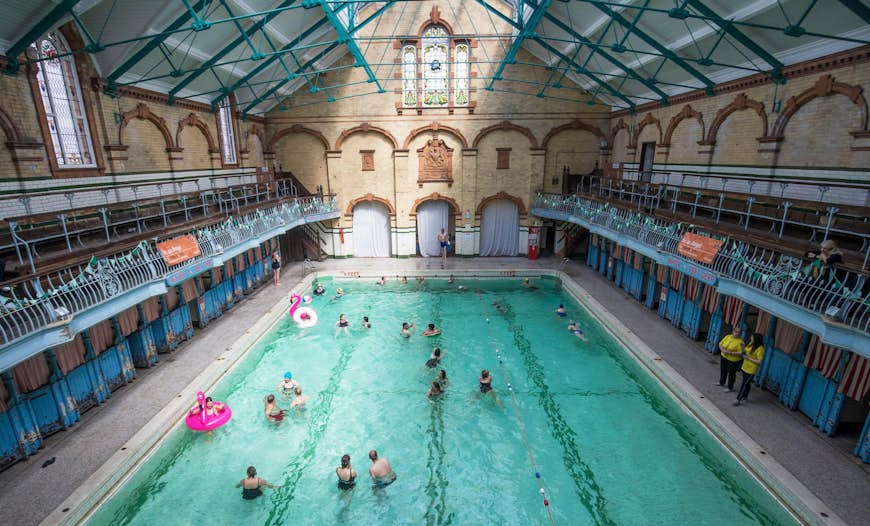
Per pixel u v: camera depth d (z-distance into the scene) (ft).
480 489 28.37
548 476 29.30
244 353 44.27
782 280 28.78
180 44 43.39
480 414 35.94
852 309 24.91
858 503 23.56
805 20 33.53
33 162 33.32
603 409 36.37
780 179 39.88
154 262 35.24
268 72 63.00
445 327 52.65
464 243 79.97
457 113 74.18
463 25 70.74
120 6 35.91
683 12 35.81
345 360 44.86
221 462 30.48
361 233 80.94
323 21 56.75
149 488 28.04
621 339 46.50
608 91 68.08
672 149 57.41
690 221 42.24
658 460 30.42
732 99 45.50
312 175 76.95
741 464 28.30
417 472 29.89
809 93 36.11
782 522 24.67
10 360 22.63
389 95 73.15
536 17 43.06
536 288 67.00
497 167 76.84
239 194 61.11
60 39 36.52
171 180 50.31
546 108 74.23
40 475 26.30
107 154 41.14
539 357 45.16
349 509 26.89
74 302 27.20
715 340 40.78
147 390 35.86
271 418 34.60
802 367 31.27
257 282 63.62
